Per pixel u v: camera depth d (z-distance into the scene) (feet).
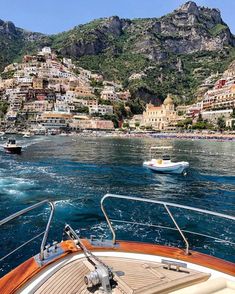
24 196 94.22
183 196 103.55
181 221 72.28
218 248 57.57
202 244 59.21
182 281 18.37
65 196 95.55
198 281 18.78
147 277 18.90
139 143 421.59
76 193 100.48
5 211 77.71
